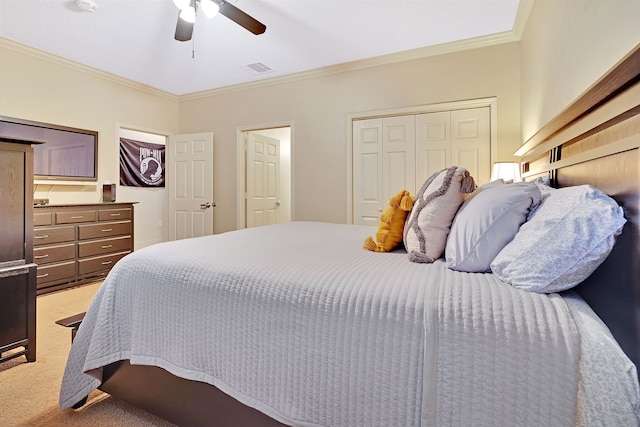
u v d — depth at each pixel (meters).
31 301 1.83
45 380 1.67
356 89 3.69
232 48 3.29
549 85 2.03
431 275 1.01
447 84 3.28
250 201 4.60
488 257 1.03
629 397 0.63
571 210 0.85
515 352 0.72
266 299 1.02
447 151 3.34
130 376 1.34
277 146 5.34
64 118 3.56
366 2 2.52
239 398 1.05
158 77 4.09
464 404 0.75
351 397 0.88
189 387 1.20
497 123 3.11
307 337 0.94
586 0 1.43
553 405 0.67
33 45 3.21
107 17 2.70
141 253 1.38
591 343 0.68
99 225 3.50
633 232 0.76
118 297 1.33
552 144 1.70
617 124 0.95
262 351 1.01
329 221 3.90
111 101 4.01
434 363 0.78
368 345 0.86
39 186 3.42
